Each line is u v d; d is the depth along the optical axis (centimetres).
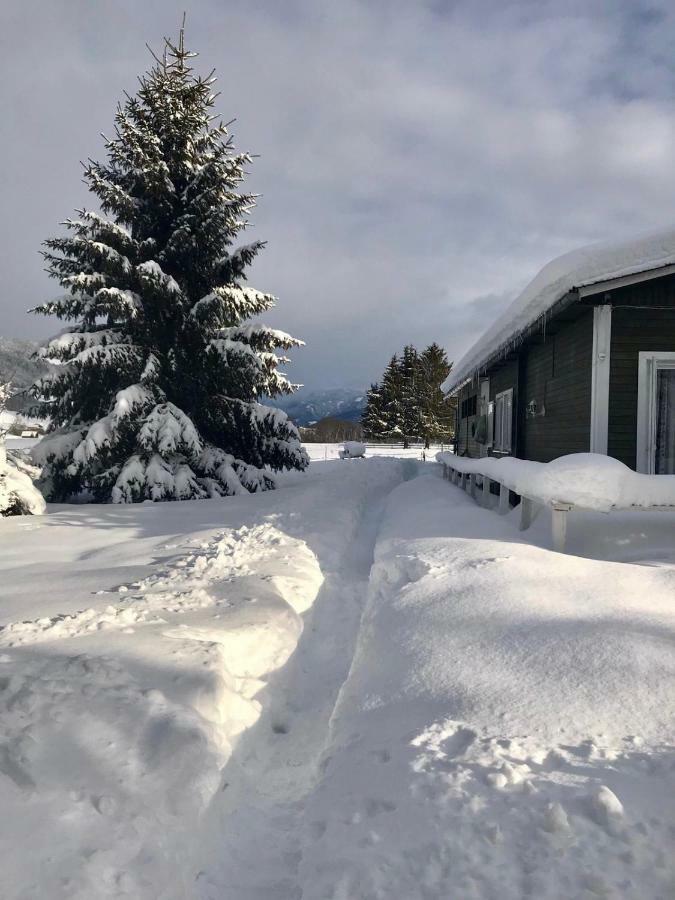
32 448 1388
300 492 1260
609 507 584
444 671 314
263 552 630
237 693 318
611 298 786
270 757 302
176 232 1432
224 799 248
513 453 1246
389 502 1156
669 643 322
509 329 996
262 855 226
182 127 1527
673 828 189
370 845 196
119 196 1441
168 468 1353
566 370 918
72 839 195
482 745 236
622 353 794
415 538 652
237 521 927
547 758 228
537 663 311
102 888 181
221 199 1489
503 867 178
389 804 213
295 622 434
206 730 261
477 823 194
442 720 262
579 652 317
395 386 6644
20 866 180
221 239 1530
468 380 1772
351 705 306
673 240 709
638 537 643
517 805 200
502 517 802
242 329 1476
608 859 178
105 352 1338
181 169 1529
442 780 215
